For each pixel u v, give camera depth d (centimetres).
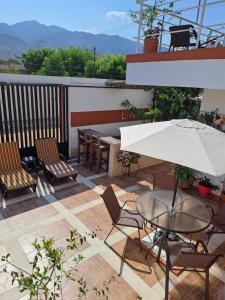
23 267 386
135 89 1080
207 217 413
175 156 301
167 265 354
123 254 430
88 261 409
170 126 354
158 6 646
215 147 314
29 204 580
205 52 491
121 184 724
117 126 1060
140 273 392
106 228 502
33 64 3941
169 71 575
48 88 810
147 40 650
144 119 1112
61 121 874
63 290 349
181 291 365
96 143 779
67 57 3947
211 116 667
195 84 524
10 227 488
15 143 684
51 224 505
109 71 3531
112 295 350
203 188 679
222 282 386
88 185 704
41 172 772
